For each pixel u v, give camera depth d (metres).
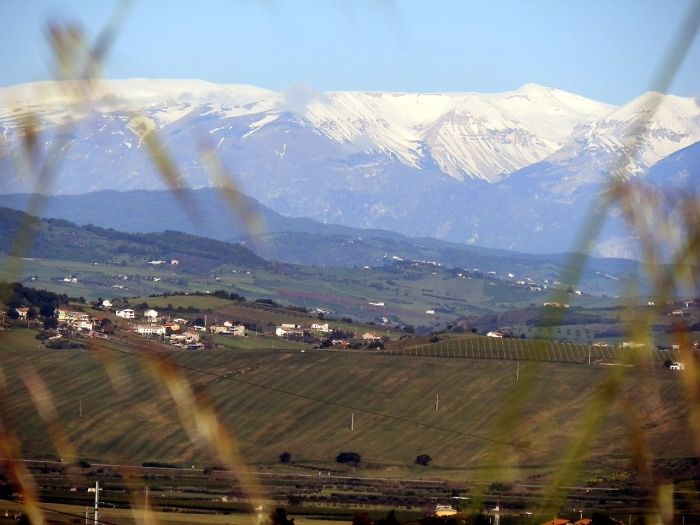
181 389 5.27
